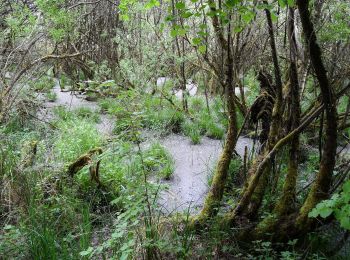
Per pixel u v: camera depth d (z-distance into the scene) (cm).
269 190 440
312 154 587
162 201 501
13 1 826
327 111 334
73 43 938
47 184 458
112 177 483
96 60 994
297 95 381
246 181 434
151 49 851
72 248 353
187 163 633
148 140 662
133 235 349
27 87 759
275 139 416
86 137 605
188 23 764
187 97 860
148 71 833
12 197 431
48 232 360
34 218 387
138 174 366
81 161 484
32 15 707
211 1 323
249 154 570
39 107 791
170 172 574
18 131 623
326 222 365
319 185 363
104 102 832
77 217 427
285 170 477
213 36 623
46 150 543
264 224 383
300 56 416
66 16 743
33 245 345
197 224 403
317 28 420
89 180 485
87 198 474
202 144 718
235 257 372
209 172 585
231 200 434
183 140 733
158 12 916
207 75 982
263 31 673
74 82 1014
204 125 773
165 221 396
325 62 439
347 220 252
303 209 371
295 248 376
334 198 268
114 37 915
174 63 849
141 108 409
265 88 502
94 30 988
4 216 418
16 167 455
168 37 836
